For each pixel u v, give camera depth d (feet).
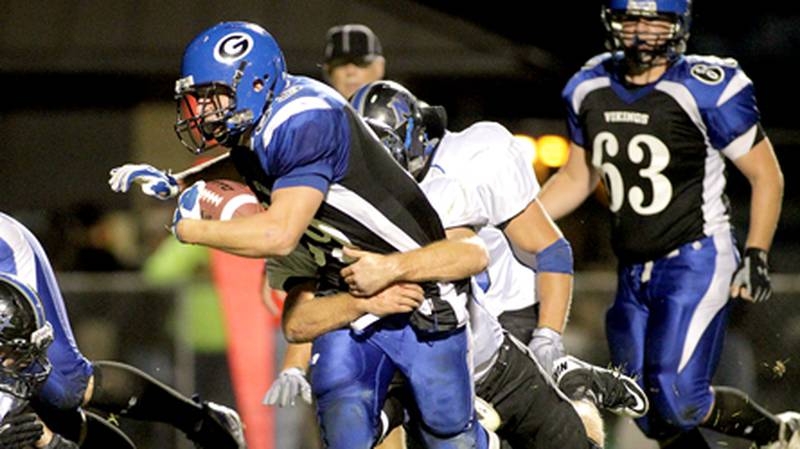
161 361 87.61
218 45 49.26
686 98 69.15
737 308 91.09
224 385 87.15
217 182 50.44
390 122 54.29
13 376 56.08
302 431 85.87
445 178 55.47
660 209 70.18
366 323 52.26
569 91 72.28
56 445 58.18
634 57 69.26
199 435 67.36
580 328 90.74
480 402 56.44
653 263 70.90
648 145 69.92
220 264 86.63
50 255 100.99
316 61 107.65
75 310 88.12
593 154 71.72
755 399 90.58
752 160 69.72
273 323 86.43
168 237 92.53
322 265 52.95
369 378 53.11
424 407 53.57
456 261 51.67
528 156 60.18
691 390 69.67
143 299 88.12
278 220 48.11
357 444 52.75
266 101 49.37
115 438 64.64
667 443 73.56
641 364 71.20
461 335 53.47
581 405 60.08
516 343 57.31
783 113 134.21
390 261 50.78
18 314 55.36
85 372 61.98
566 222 107.34
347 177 49.83
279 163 48.73
